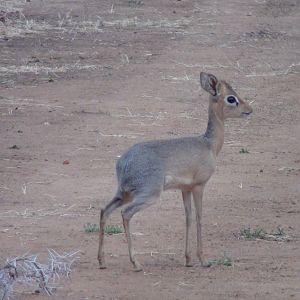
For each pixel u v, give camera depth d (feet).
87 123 130.41
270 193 101.30
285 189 102.94
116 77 160.25
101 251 76.54
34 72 162.09
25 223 89.51
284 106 144.36
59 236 85.46
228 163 113.19
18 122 130.21
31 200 97.19
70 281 73.20
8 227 88.17
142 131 127.03
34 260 70.59
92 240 84.28
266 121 135.44
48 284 71.97
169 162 76.13
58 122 130.72
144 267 77.15
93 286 72.08
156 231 87.35
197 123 132.26
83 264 77.71
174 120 133.49
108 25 204.74
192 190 78.02
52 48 181.68
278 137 127.03
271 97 149.69
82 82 155.94
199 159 77.46
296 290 71.56
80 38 191.31
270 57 179.93
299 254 81.25
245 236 86.17
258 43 192.34
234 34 199.41
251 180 106.11
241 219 91.66
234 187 103.24
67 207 94.84
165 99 146.10
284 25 211.41
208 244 83.82
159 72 164.25
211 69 167.94
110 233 86.53
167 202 97.25
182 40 192.34
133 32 198.80
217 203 97.04
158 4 229.86
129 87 153.28
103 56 176.35
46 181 104.01
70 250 81.15
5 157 113.19
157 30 201.46
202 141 78.69
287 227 89.35
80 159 113.09
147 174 75.20
